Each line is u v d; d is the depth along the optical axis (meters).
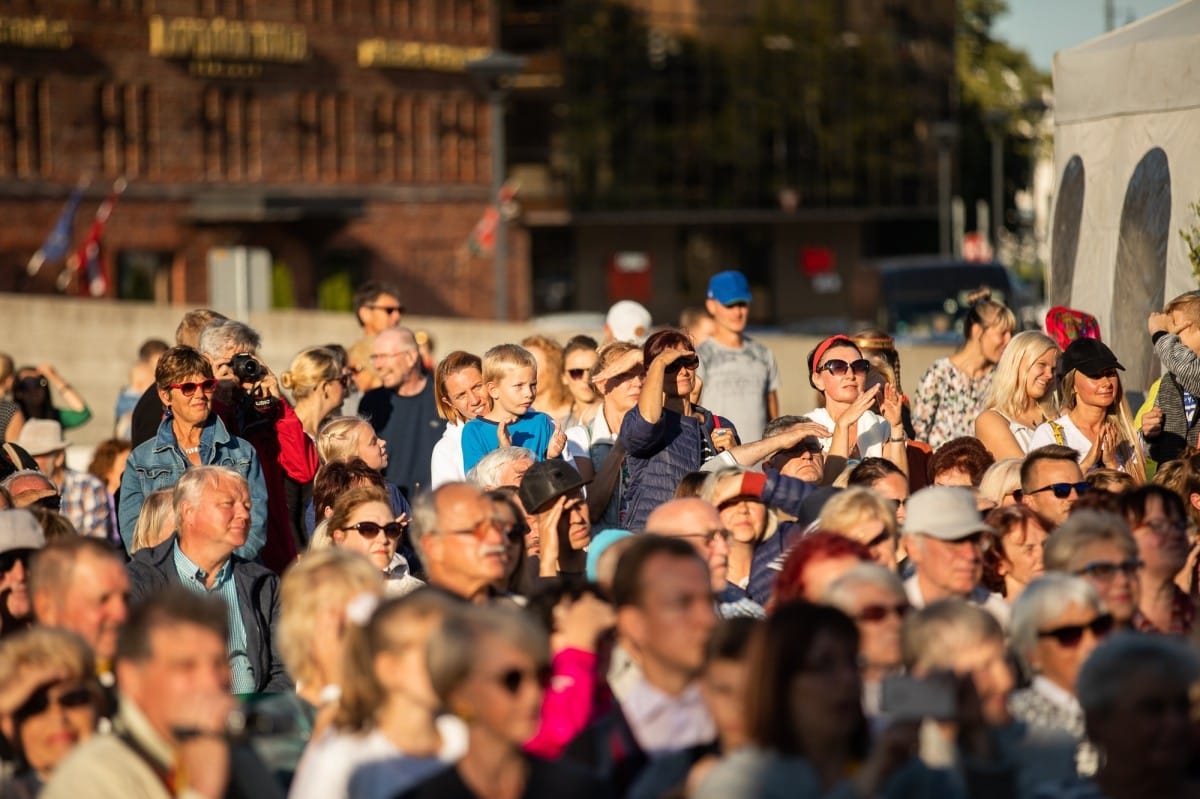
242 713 13.48
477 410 24.92
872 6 185.38
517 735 11.60
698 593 13.59
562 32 166.25
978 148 196.88
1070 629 14.27
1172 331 25.50
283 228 135.38
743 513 18.48
